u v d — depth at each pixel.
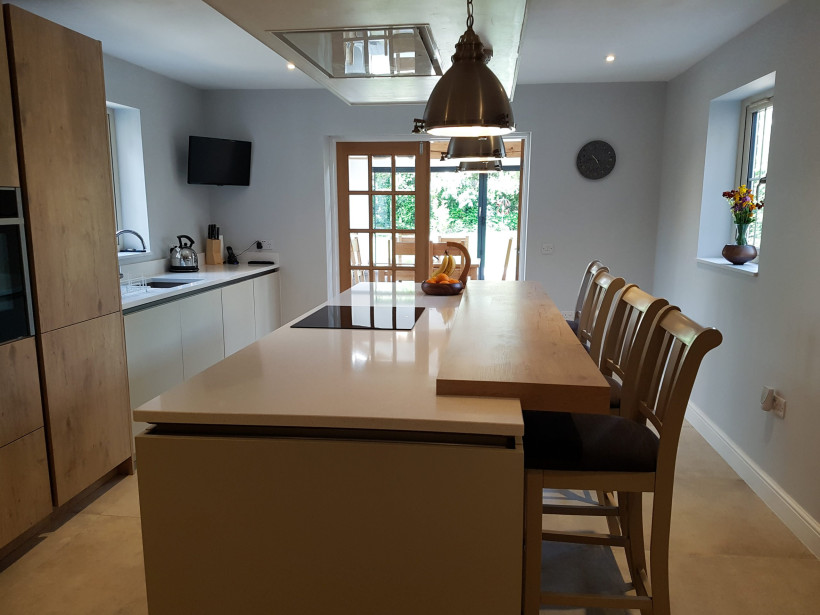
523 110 5.00
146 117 4.42
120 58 4.08
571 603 1.78
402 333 2.34
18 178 2.40
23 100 2.40
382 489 1.45
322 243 5.32
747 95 3.69
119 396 3.08
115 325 3.03
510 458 1.40
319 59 2.53
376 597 1.50
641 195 5.00
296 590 1.51
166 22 3.27
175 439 1.48
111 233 2.97
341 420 1.43
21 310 2.44
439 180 9.96
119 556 2.51
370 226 5.50
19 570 2.42
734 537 2.62
